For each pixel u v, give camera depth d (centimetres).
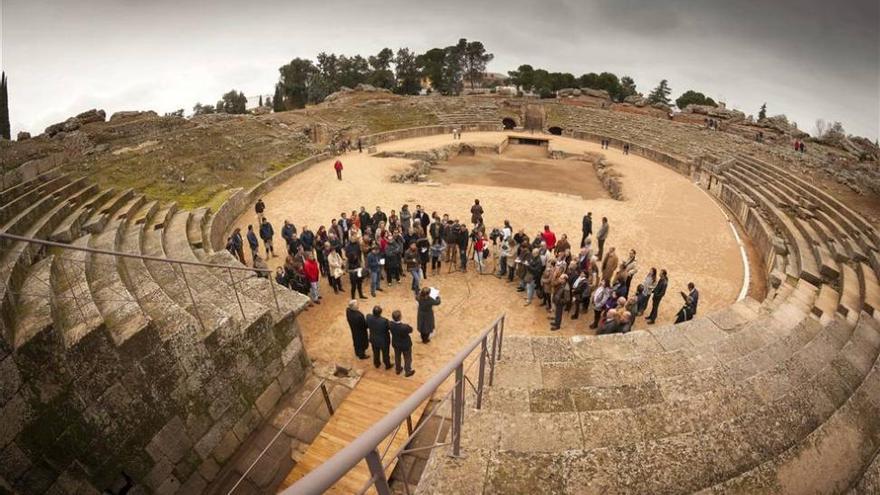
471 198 2934
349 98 6612
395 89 10556
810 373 818
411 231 1830
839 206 2445
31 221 1541
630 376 870
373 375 1212
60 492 727
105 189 2173
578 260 1480
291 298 1216
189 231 2009
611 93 10194
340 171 3291
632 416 634
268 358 1087
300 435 1043
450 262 1920
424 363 1275
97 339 757
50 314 724
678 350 970
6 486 664
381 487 233
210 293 1155
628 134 5488
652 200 3017
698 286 1828
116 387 789
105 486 789
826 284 1623
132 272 1144
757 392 730
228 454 997
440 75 11475
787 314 1259
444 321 1498
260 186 2981
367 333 1255
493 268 1884
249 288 1259
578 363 903
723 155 4112
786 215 2444
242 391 1022
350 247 1581
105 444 780
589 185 3734
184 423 902
